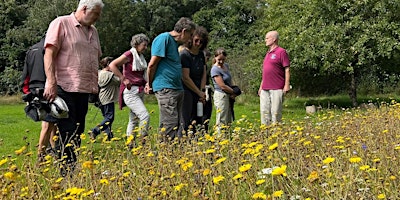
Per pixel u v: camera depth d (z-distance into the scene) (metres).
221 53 7.29
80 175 3.71
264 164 3.76
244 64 23.91
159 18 40.34
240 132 5.63
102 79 8.14
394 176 3.28
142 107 6.82
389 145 4.59
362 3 16.34
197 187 3.21
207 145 4.74
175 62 5.67
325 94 23.75
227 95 7.26
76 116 4.79
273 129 5.49
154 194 3.06
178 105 5.76
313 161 3.88
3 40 33.88
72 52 4.66
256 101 21.03
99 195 3.21
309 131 5.92
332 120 7.44
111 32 35.75
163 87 5.61
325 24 17.00
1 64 33.88
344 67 16.50
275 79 7.14
